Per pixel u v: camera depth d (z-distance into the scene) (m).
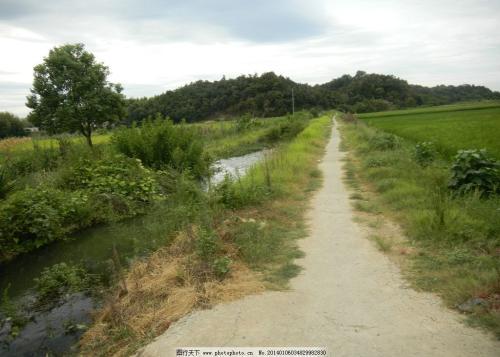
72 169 12.75
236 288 4.89
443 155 15.34
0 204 9.41
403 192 8.96
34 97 19.95
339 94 119.62
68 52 19.92
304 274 5.34
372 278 5.08
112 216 10.66
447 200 7.35
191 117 79.38
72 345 4.79
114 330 4.55
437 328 3.80
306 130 31.38
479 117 43.09
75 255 8.34
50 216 9.41
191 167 16.06
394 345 3.57
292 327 4.00
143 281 5.63
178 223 8.12
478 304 4.09
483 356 3.32
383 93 121.12
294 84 101.94
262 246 6.29
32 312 5.89
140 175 13.35
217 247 5.98
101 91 20.45
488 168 8.16
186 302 4.65
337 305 4.41
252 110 83.12
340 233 7.05
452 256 5.42
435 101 124.06
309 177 13.11
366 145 19.23
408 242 6.28
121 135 16.69
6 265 8.22
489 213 6.56
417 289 4.68
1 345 4.98
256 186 9.70
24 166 16.27
